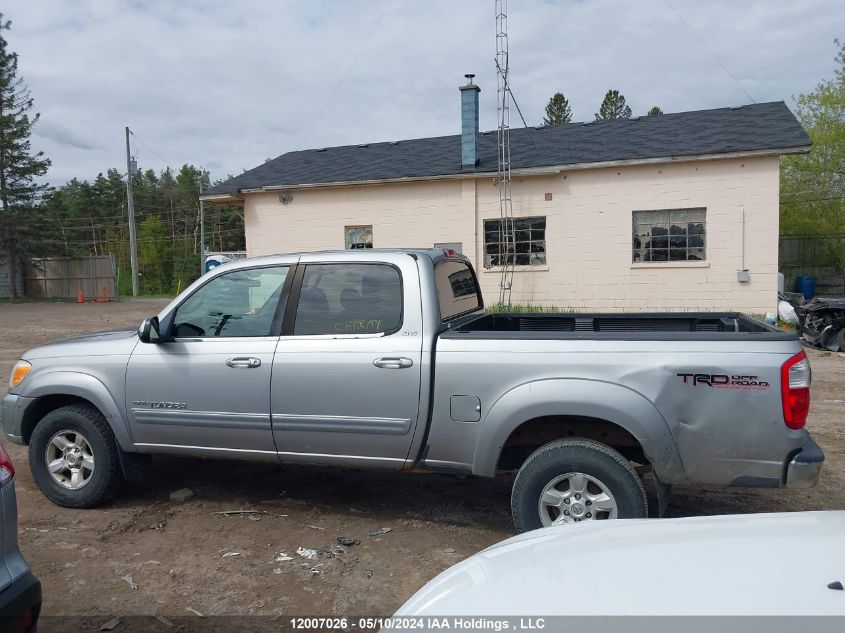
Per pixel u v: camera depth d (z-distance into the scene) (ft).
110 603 12.28
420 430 14.20
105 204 253.65
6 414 17.25
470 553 14.19
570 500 13.21
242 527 15.65
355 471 19.62
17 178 124.36
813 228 77.25
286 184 56.65
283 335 15.35
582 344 13.28
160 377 15.92
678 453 12.75
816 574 6.24
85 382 16.35
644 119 56.85
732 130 49.98
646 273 49.60
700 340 12.80
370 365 14.43
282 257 15.88
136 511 16.63
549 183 51.29
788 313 45.37
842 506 16.46
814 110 74.64
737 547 6.98
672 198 48.52
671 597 6.20
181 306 16.22
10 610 9.24
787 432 12.35
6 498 9.63
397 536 15.08
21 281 126.62
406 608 7.37
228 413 15.46
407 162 57.77
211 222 226.79
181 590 12.74
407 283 14.69
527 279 52.34
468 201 53.26
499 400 13.57
